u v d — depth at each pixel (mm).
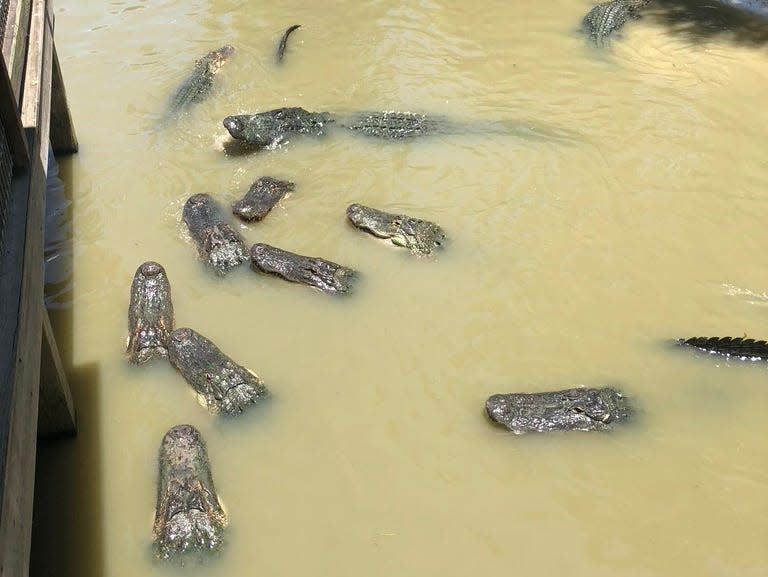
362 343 5148
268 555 4629
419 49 6625
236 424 4914
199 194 5699
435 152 5898
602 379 4996
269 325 5219
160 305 5215
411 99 6246
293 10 7055
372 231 5484
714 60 6359
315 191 5750
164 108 6297
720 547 4609
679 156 5793
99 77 6527
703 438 4832
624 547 4617
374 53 6617
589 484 4746
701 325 5141
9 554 3742
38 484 4816
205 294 5344
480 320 5199
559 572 4582
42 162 4902
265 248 5383
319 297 5293
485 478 4777
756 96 6098
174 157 5992
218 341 5168
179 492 4676
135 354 5121
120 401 5020
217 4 7152
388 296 5293
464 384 5012
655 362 5031
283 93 6363
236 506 4734
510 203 5625
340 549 4641
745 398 4922
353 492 4758
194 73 6453
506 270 5359
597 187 5668
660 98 6133
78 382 5074
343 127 6074
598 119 6027
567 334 5133
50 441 4922
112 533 4695
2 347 4266
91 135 6137
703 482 4734
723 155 5785
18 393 4219
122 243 5574
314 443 4875
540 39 6637
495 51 6562
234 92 6383
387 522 4695
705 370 4996
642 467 4773
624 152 5832
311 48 6691
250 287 5352
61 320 5285
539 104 6152
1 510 3738
